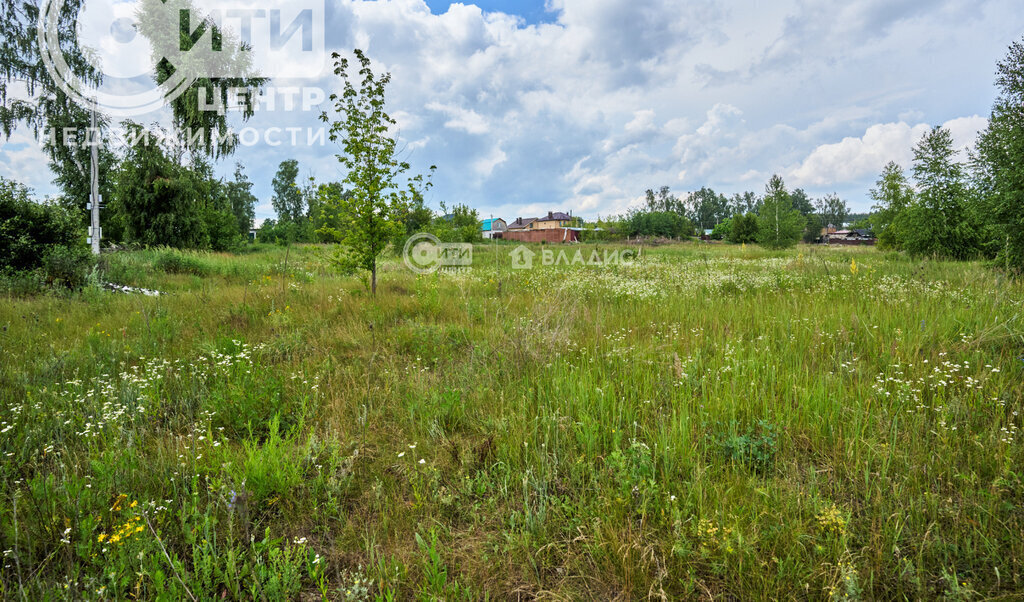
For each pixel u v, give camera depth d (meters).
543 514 2.37
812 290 8.77
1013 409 3.18
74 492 2.54
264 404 3.81
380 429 3.53
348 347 5.76
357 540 2.36
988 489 2.42
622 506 2.42
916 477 2.54
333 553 2.25
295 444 3.16
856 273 10.69
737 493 2.51
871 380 3.85
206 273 15.34
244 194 52.91
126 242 23.38
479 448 3.08
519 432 3.20
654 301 8.24
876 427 3.07
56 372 4.58
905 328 5.16
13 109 21.39
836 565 1.98
